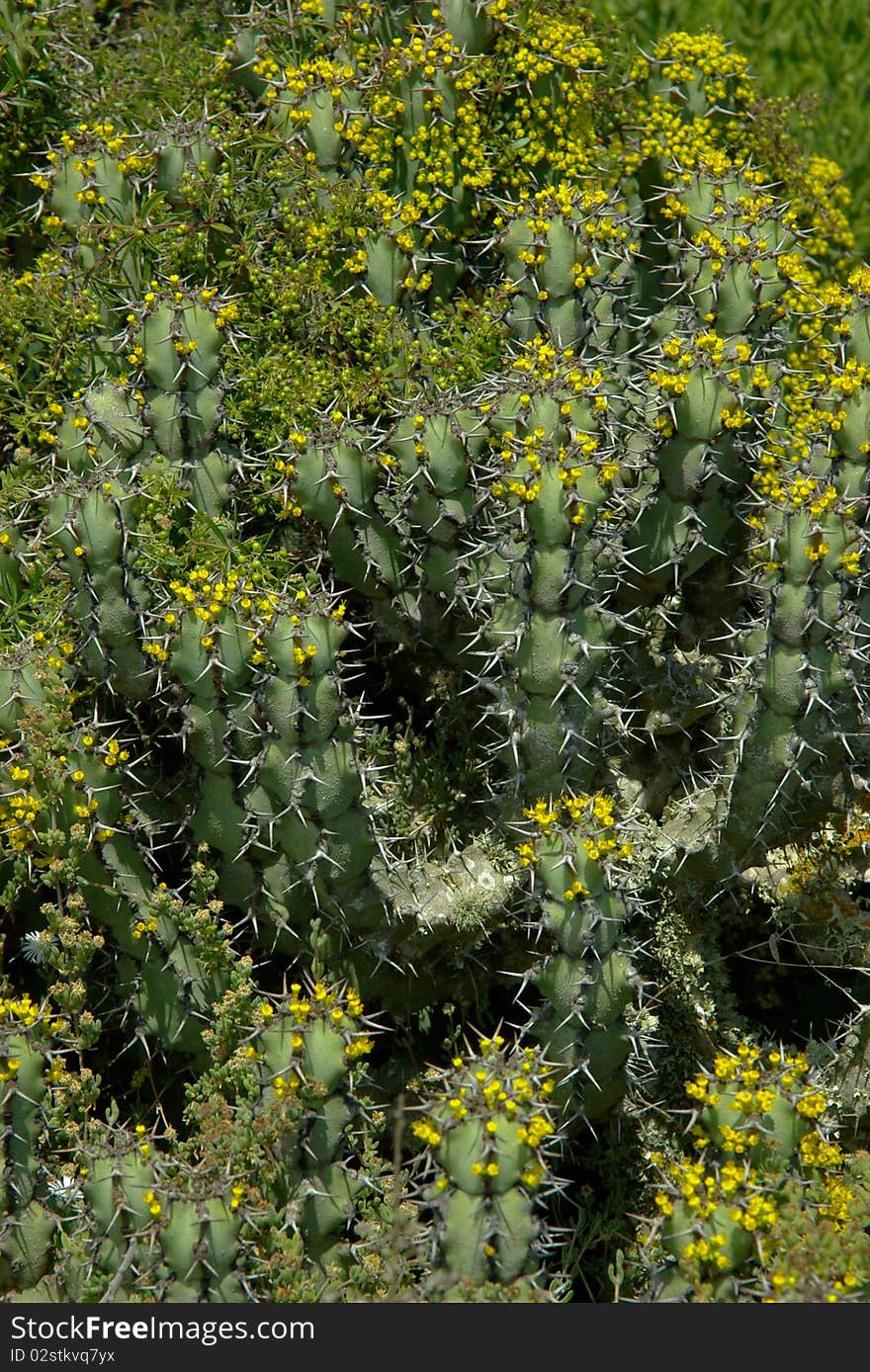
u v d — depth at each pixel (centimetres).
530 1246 284
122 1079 356
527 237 373
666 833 361
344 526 355
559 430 320
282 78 429
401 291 402
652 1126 352
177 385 343
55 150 407
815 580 321
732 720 342
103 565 320
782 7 643
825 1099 305
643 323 428
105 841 325
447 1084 289
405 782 373
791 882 379
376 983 353
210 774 326
